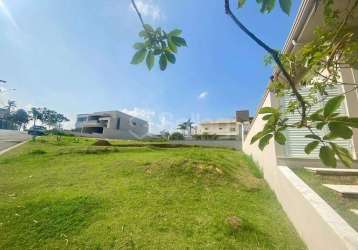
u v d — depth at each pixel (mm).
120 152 12000
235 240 3197
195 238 3219
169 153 10992
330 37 1802
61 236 3186
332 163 797
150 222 3635
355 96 5098
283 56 2312
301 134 5195
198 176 6293
